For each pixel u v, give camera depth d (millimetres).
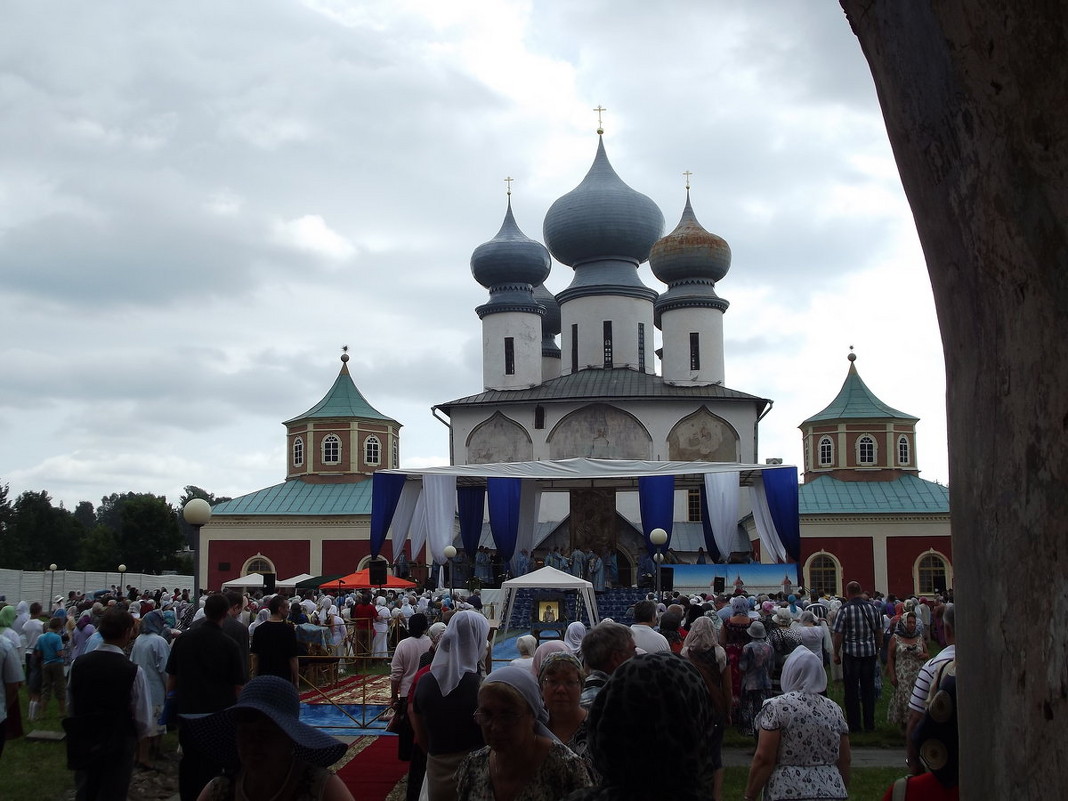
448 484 40812
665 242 61969
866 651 16844
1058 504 3633
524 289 64250
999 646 4078
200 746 5254
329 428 67375
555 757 5801
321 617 26594
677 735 3662
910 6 4219
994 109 3826
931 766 5004
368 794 12758
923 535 59750
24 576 51625
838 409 65938
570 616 34625
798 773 7426
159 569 96500
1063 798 3566
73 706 9766
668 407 59281
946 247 4555
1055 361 3648
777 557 40594
